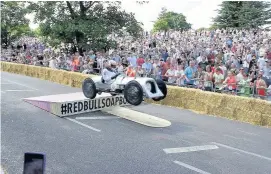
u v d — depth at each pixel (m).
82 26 22.05
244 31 30.11
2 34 33.91
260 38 24.64
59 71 17.84
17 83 16.84
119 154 6.70
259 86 10.98
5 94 13.21
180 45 24.22
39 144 7.15
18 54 26.11
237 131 8.89
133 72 13.95
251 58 15.16
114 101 11.17
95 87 10.30
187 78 13.15
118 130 8.54
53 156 6.45
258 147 7.52
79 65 18.73
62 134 7.98
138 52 20.36
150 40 28.97
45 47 26.53
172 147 7.27
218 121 10.03
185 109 11.72
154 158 6.52
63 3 23.22
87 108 10.45
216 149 7.25
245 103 9.98
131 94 8.74
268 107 9.47
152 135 8.18
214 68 12.53
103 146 7.18
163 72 14.32
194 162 6.39
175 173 5.80
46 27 22.77
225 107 10.52
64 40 23.86
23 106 10.96
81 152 6.74
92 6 23.64
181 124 9.48
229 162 6.47
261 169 6.17
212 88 12.30
